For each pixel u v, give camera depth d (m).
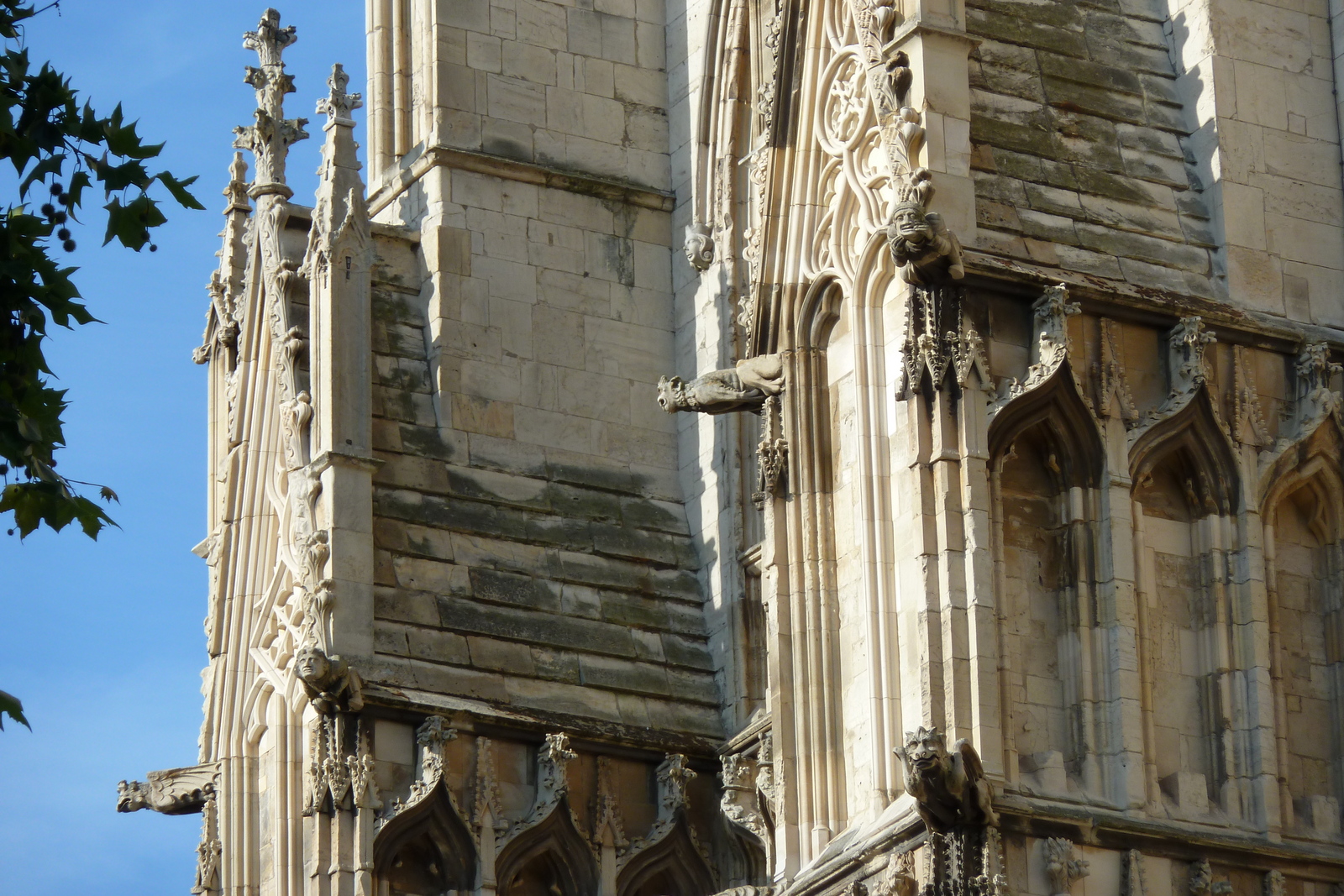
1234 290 53.66
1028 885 48.84
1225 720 51.22
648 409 64.19
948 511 50.69
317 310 61.56
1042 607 50.94
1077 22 55.47
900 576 52.69
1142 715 50.56
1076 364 51.84
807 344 55.50
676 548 63.03
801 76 56.16
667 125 66.00
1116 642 50.78
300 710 61.28
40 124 40.72
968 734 49.66
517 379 63.22
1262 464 52.47
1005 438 51.28
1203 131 54.91
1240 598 51.84
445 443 62.16
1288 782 51.31
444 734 58.47
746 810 59.22
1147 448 51.91
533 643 60.59
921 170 52.06
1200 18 55.38
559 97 65.38
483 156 64.12
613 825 59.41
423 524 61.00
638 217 65.19
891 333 54.03
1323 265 54.44
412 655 59.34
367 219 62.16
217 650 63.25
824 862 52.34
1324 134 55.34
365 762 58.00
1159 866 49.66
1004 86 54.03
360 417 60.81
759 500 55.47
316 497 60.31
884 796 52.53
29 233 40.69
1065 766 50.31
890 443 53.69
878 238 54.09
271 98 64.56
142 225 40.84
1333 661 52.31
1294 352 53.31
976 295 51.62
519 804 59.09
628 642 61.44
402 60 66.06
